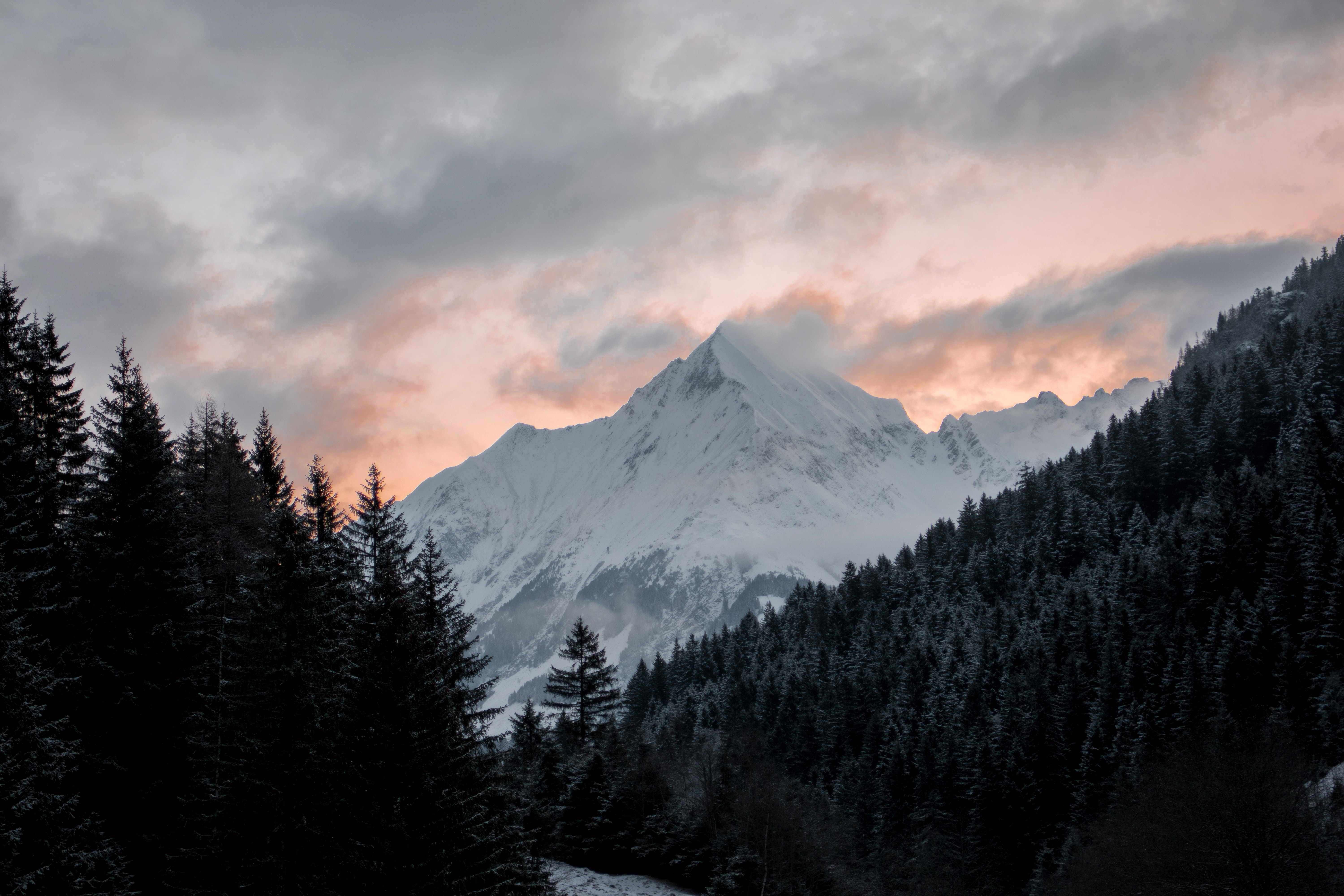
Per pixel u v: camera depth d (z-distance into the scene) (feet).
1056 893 245.04
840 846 267.80
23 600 126.52
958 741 329.72
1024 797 299.17
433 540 161.48
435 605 156.46
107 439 141.79
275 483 191.93
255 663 118.21
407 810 109.91
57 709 129.49
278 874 112.06
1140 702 327.67
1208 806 190.29
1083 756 308.60
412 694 113.91
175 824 132.05
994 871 288.10
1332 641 300.81
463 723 124.26
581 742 260.83
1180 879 187.83
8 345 138.72
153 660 134.92
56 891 107.55
